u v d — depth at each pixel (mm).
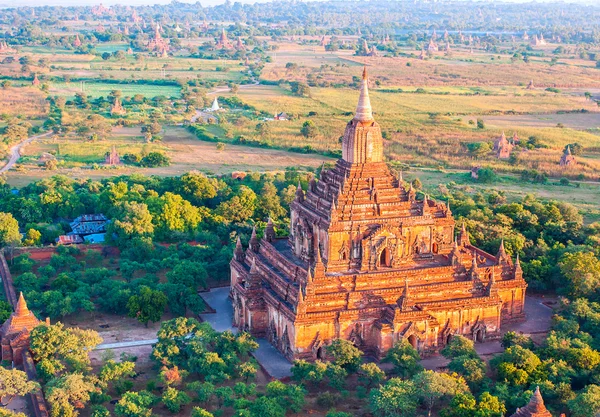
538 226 162625
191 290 127500
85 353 105500
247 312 119750
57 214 177250
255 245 131000
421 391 94375
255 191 196250
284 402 96188
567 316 119812
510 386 100062
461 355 105000
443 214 122000
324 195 117312
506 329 121562
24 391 94188
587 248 143875
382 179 116000
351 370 105938
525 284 123375
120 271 145500
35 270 145125
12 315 111250
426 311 112750
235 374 106750
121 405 93312
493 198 192375
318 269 110688
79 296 125812
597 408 90688
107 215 172500
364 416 97062
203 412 91750
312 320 109312
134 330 122062
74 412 93375
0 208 178375
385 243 114625
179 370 105062
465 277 118312
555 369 101250
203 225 168125
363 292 111875
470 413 91250
